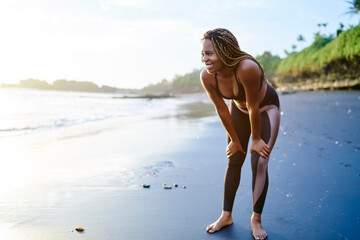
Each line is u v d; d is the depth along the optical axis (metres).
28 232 2.13
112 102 34.53
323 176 3.15
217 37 1.76
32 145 5.95
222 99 2.07
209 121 10.12
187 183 3.23
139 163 4.21
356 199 2.53
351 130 5.88
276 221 2.19
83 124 10.15
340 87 29.08
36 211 2.53
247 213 2.38
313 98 19.36
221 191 2.96
